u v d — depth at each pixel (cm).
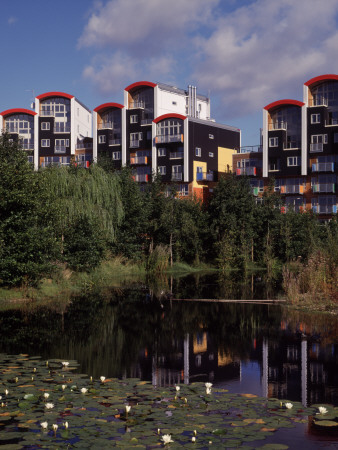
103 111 7812
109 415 723
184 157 7006
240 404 784
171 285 3053
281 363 1092
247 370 1030
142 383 912
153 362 1102
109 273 3678
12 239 2091
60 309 1944
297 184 6469
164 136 7094
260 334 1444
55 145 8100
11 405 770
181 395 835
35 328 1533
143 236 4709
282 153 6481
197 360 1125
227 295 2494
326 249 2323
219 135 7544
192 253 5106
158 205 4916
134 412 737
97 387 878
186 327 1566
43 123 8106
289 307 2006
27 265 2083
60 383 905
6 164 2153
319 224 5384
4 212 2102
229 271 4572
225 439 635
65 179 3169
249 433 655
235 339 1374
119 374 991
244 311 1909
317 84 6338
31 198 2166
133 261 4288
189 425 683
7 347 1254
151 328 1551
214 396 831
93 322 1653
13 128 8194
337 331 1473
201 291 2700
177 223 5031
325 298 2080
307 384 920
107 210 3728
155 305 2094
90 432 655
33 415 721
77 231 3055
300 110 6444
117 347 1267
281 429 677
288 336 1410
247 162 6975
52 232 2378
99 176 3619
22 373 981
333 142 6159
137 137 7425
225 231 5191
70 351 1213
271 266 4572
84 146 8219
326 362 1098
